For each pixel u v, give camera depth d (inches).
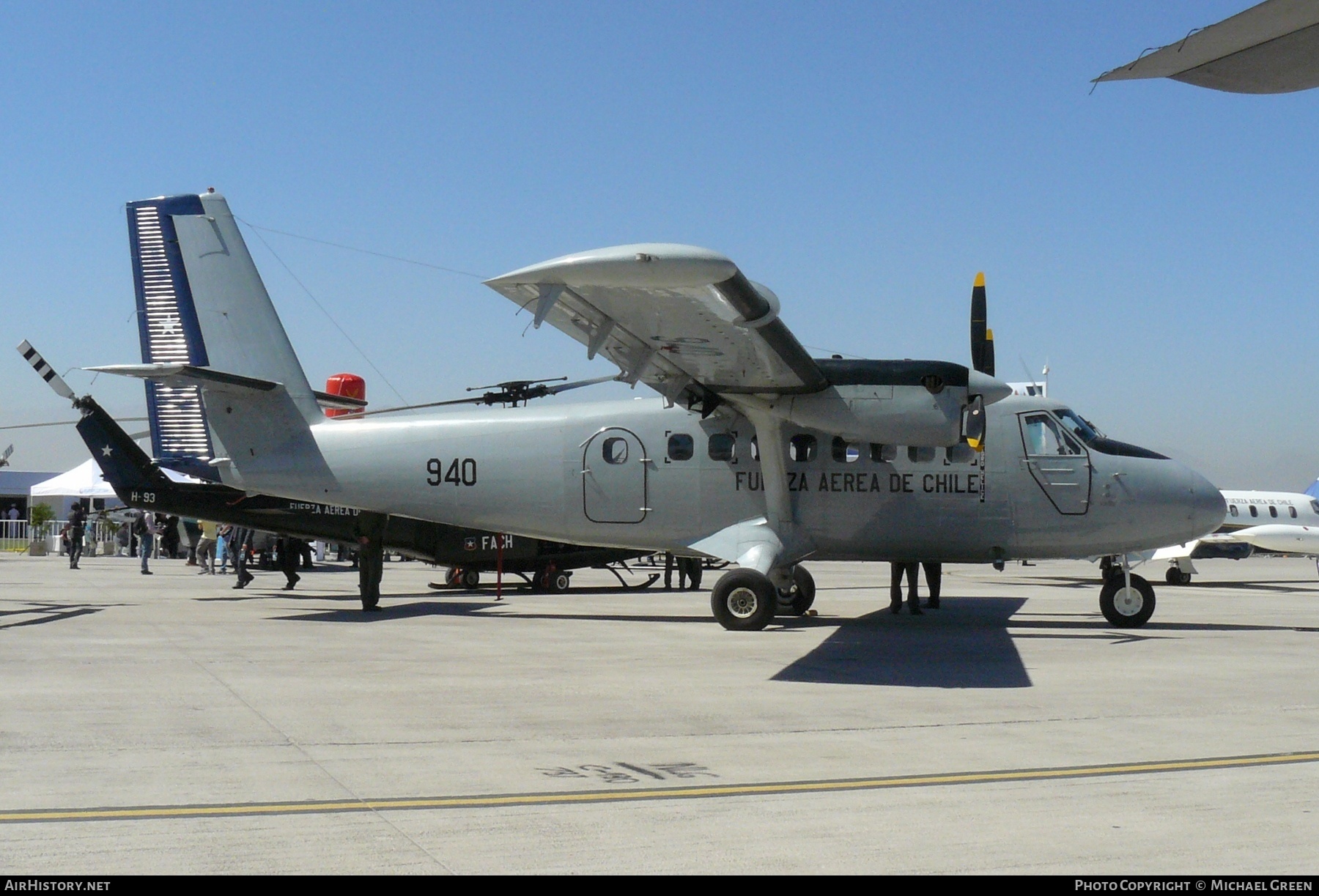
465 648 491.8
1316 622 638.5
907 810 218.7
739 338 449.7
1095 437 582.9
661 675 407.5
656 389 545.3
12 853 186.7
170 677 392.2
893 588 690.2
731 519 590.2
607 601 799.7
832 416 529.7
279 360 631.8
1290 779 246.4
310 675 400.2
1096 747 282.0
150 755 263.9
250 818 209.3
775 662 448.5
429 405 638.5
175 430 657.6
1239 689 381.4
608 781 241.9
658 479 596.1
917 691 374.3
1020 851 192.1
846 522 584.1
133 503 783.7
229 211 642.2
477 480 613.3
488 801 223.6
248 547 909.8
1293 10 262.2
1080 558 602.2
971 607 758.5
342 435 625.9
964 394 520.7
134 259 646.5
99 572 1140.5
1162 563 1536.7
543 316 381.7
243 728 299.4
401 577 1147.9
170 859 184.2
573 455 605.3
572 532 609.3
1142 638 545.3
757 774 249.3
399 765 256.4
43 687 366.0
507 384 633.6
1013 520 578.2
